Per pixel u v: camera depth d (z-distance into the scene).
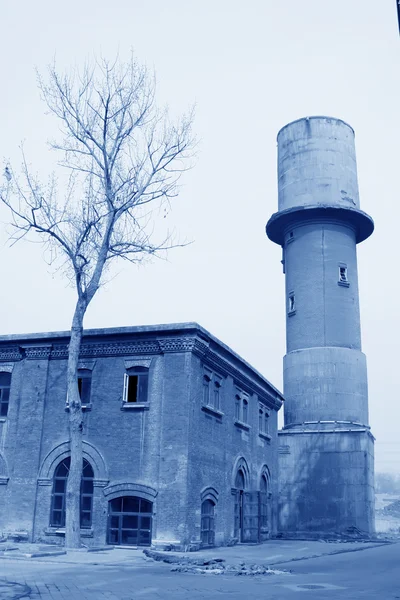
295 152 38.62
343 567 17.19
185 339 22.27
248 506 28.11
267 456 32.25
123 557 18.14
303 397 35.16
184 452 21.31
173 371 22.22
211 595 10.89
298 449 34.44
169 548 20.41
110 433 22.64
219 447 24.83
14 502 23.00
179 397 21.89
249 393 29.86
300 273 36.88
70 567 15.48
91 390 23.33
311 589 12.10
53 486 22.94
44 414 23.75
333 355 35.12
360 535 32.12
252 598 10.59
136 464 22.02
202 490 22.50
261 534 29.94
